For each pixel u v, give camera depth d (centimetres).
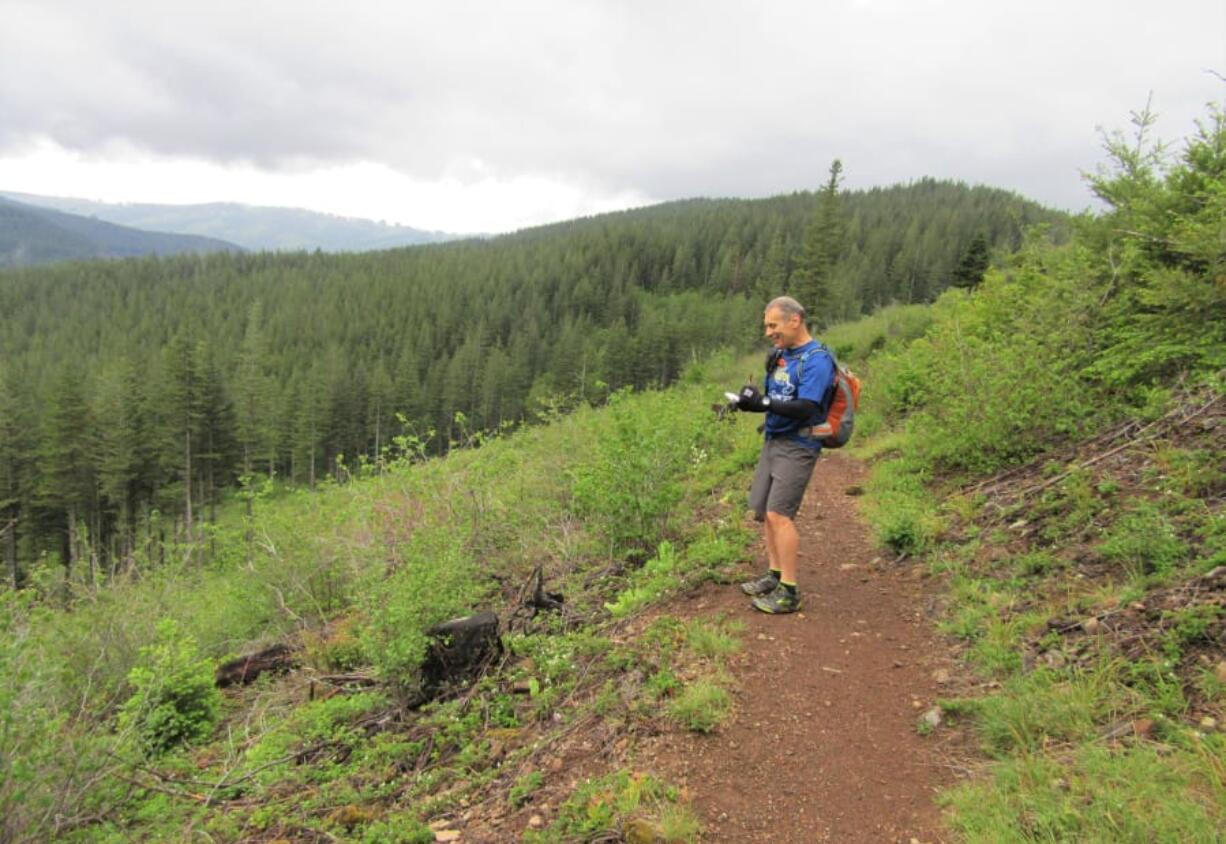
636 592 506
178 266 13262
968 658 380
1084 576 413
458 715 419
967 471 686
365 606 523
